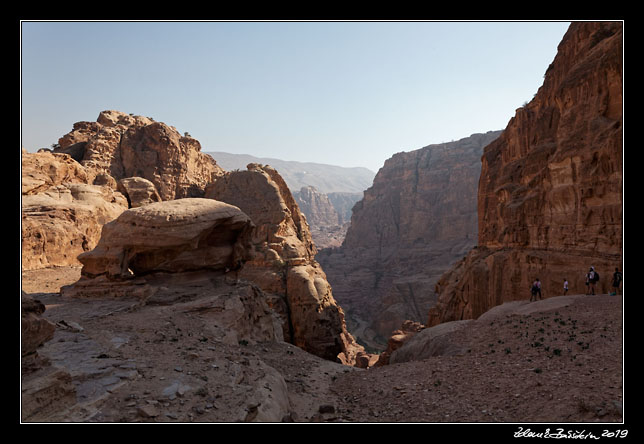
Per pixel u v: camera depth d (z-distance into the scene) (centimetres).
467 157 14650
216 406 929
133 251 2084
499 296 3750
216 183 6956
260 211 6588
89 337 1330
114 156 6281
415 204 15375
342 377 1733
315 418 1153
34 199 3522
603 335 1477
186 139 7044
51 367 825
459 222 13588
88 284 2006
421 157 16850
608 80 2597
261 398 1045
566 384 1116
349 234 17850
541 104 3919
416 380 1461
